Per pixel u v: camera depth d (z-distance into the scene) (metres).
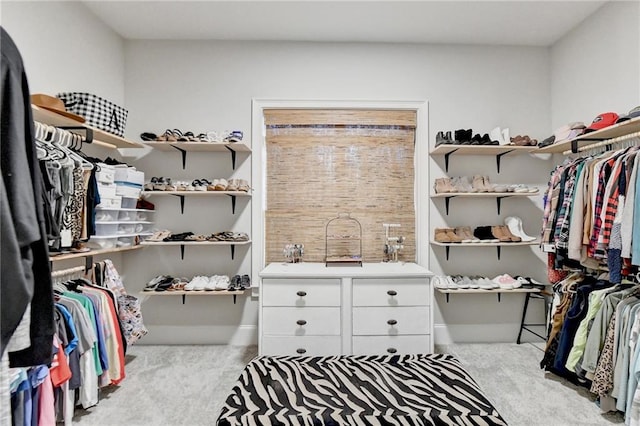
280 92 3.20
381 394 1.60
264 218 3.22
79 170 2.10
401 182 3.24
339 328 2.52
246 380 1.73
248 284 3.03
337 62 3.20
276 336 2.52
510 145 2.93
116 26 2.98
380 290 2.53
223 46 3.20
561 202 2.54
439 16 2.81
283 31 3.04
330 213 3.23
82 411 2.06
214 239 2.96
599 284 2.37
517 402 2.15
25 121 1.03
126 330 2.54
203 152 3.18
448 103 3.22
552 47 3.24
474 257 3.21
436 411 1.47
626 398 1.89
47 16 2.33
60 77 2.45
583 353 2.22
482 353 2.92
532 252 3.21
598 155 2.36
